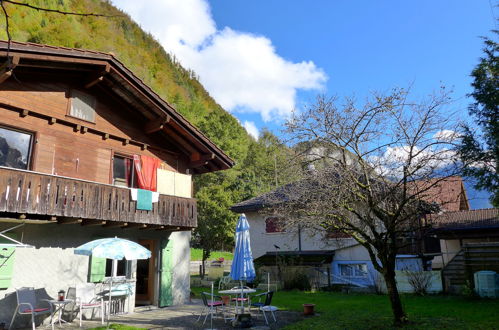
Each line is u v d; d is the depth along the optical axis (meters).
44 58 9.99
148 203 12.61
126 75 12.17
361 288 17.22
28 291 9.51
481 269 14.87
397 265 16.97
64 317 10.56
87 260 11.63
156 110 13.25
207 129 41.59
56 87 11.42
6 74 9.30
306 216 10.41
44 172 10.76
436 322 9.32
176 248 14.66
